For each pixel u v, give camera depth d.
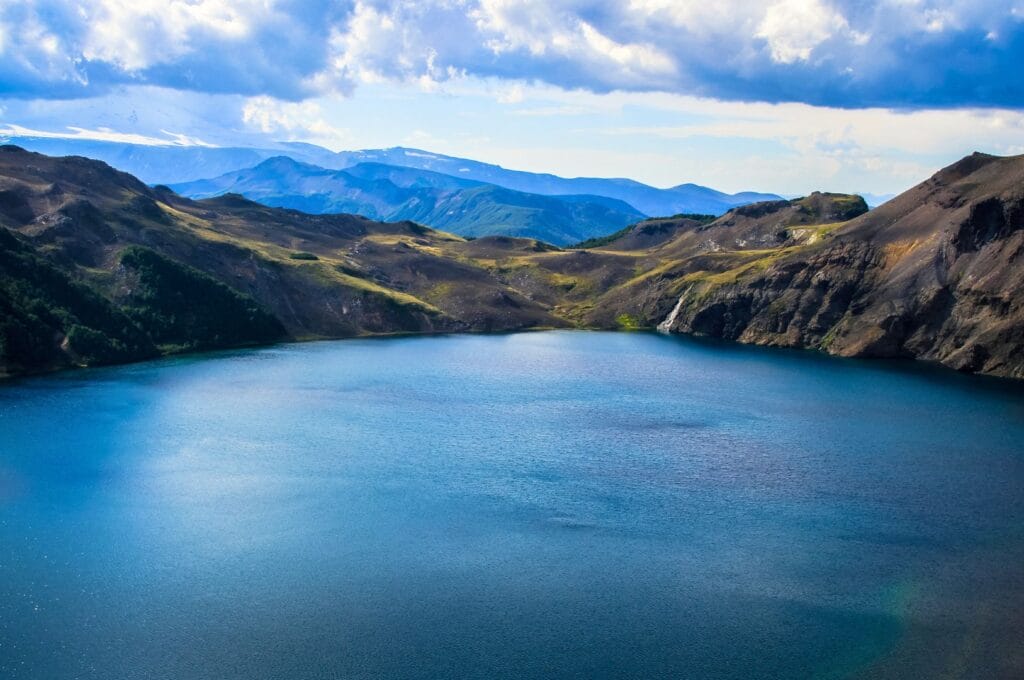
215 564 94.25
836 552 100.75
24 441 139.25
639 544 102.44
